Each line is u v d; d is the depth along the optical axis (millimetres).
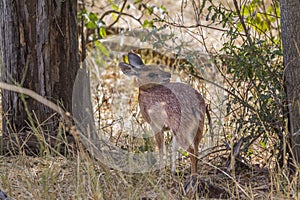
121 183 8648
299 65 8969
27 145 10398
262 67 9328
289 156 9227
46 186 7984
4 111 11117
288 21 9000
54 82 10945
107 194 8383
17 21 10898
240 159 9891
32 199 8133
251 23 10375
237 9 9625
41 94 10930
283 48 9172
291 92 9094
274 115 9375
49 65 10914
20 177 9180
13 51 10945
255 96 9688
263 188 8891
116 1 17359
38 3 10852
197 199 8047
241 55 9484
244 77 9688
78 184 7961
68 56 11078
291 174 9062
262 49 9695
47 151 8781
